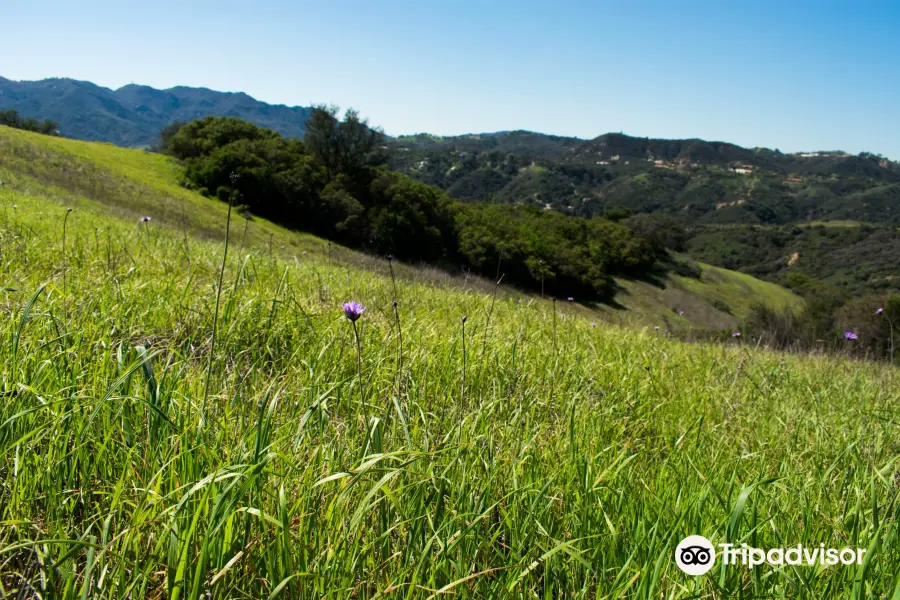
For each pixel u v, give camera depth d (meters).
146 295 4.25
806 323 20.12
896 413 4.79
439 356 4.13
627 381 4.82
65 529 1.82
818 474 2.93
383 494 2.01
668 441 3.47
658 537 2.12
